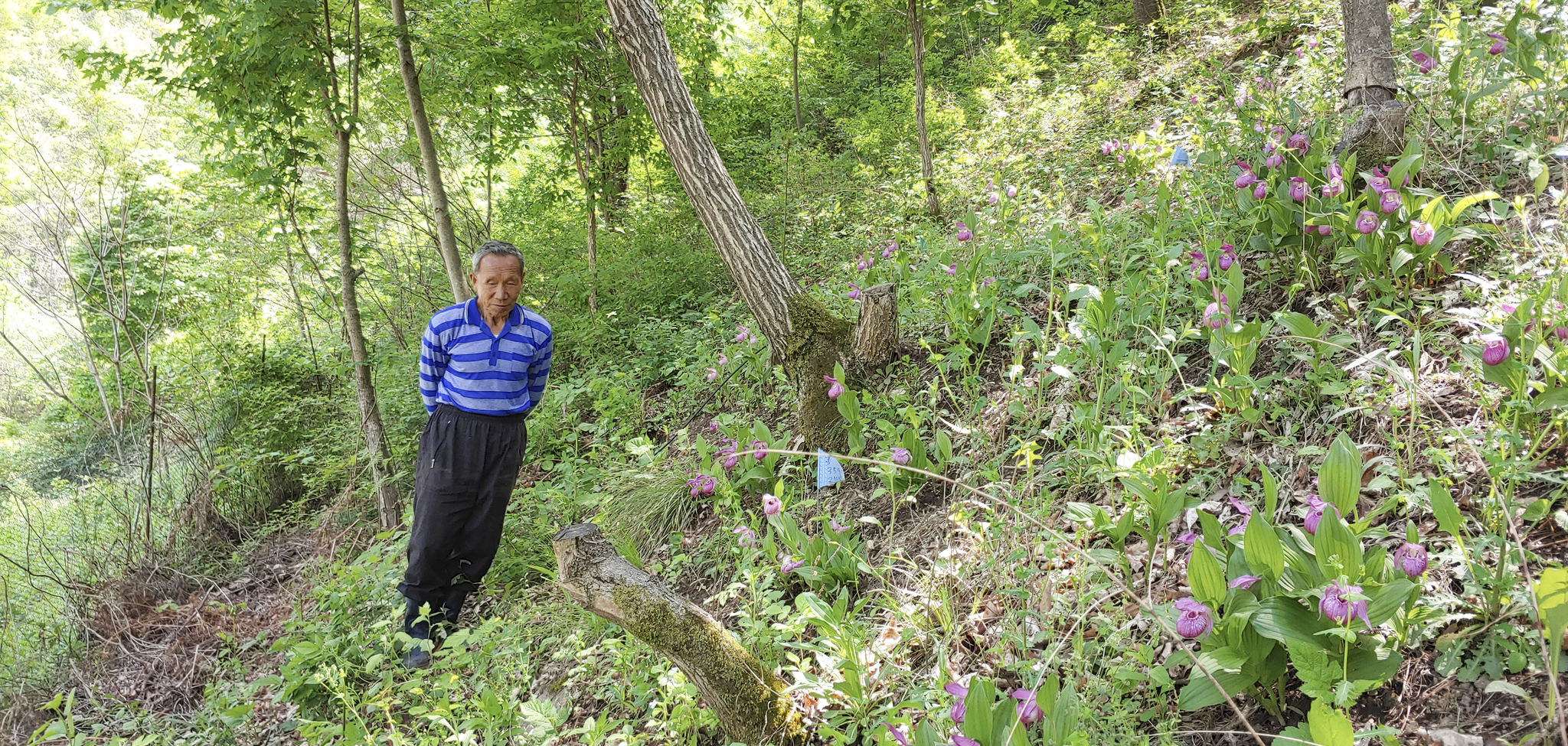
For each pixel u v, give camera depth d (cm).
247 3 488
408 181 767
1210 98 589
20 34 671
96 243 732
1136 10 977
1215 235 358
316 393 825
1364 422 246
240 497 704
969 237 408
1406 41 459
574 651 304
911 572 273
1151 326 332
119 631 502
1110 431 270
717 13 798
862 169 821
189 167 746
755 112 948
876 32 1140
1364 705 175
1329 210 304
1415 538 171
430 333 341
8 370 875
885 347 393
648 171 793
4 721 428
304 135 588
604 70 662
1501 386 222
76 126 666
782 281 402
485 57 576
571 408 577
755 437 351
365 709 322
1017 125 773
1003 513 264
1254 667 172
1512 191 318
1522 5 320
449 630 357
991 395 362
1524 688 160
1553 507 196
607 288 677
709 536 364
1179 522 242
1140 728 190
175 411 753
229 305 874
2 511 726
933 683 215
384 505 555
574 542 228
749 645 254
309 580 516
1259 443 265
